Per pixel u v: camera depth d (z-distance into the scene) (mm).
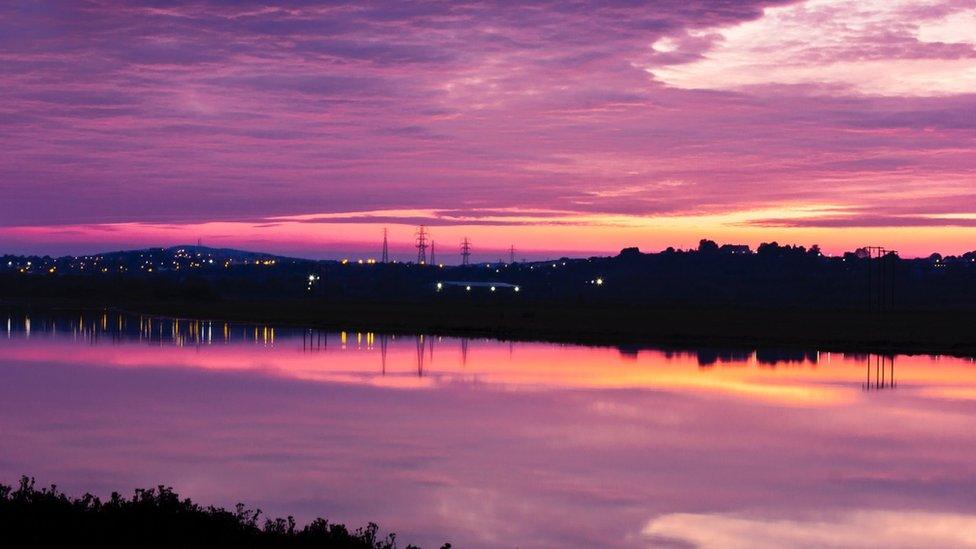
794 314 146375
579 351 77625
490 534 22875
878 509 25406
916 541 22641
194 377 56594
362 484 27828
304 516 24172
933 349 78250
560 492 27000
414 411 42375
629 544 22297
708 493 26969
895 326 109250
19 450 32781
